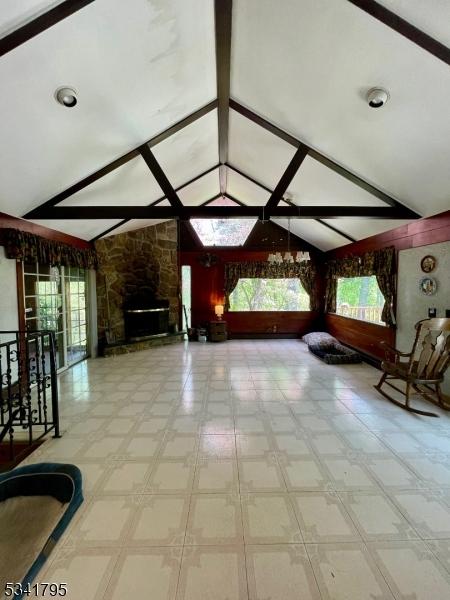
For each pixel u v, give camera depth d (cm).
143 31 230
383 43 221
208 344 739
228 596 145
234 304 817
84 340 595
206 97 349
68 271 535
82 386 435
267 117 361
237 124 414
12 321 377
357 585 149
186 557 164
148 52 250
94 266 610
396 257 478
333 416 335
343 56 243
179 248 800
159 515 193
